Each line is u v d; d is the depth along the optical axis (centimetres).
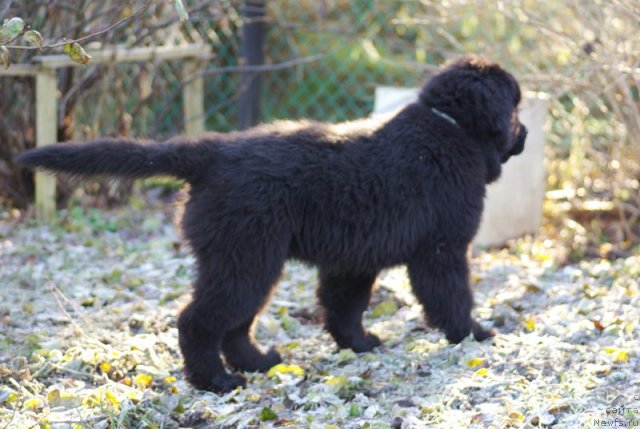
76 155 417
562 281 587
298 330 520
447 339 469
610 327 463
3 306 530
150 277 604
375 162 441
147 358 460
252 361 457
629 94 626
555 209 737
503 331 496
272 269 420
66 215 735
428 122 463
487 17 782
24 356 455
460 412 377
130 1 711
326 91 928
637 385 389
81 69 770
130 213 756
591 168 746
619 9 587
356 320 486
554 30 636
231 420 387
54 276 595
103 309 534
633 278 573
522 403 377
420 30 919
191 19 780
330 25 946
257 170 420
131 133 801
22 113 754
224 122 905
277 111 926
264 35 830
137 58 735
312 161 430
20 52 723
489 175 486
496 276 602
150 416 392
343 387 413
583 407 370
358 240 437
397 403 393
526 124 681
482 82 470
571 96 728
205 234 416
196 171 425
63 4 702
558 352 433
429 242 456
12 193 772
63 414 390
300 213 427
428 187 449
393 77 923
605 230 712
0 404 402
